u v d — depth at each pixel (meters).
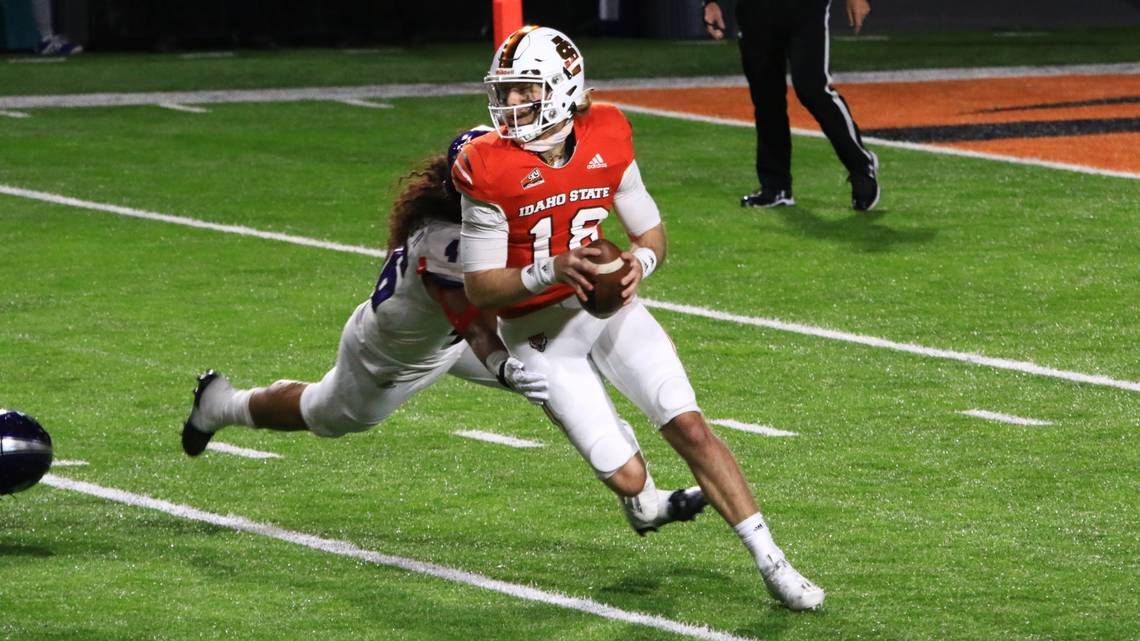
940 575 19.02
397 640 17.19
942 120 56.66
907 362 28.62
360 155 50.34
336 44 84.75
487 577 19.08
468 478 22.80
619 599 18.36
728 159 49.47
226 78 69.25
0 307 32.62
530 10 87.06
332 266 36.28
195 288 34.25
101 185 45.66
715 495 17.83
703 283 34.44
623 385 18.02
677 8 86.06
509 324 18.08
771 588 17.72
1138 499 21.67
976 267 35.50
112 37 81.56
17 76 70.12
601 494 22.11
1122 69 70.94
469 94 63.75
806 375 27.89
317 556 19.78
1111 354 28.97
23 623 17.59
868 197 40.69
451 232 18.08
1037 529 20.56
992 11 94.88
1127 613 17.81
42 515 21.25
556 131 17.42
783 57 40.81
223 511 21.45
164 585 18.78
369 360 19.36
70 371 28.19
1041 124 55.47
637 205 18.23
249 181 46.28
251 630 17.45
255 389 21.08
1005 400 26.36
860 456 23.62
